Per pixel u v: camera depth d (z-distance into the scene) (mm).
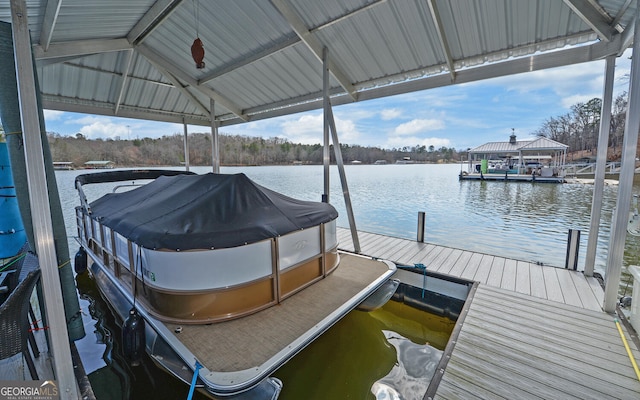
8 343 1546
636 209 2725
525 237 6887
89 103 5906
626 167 2582
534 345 2381
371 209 10625
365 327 3445
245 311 2410
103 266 3449
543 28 3012
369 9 3254
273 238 2520
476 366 2164
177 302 2281
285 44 4000
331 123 4125
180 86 5770
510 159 25359
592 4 2617
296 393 2504
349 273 3350
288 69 4691
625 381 1999
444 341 3260
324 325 2311
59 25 3109
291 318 2402
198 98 6559
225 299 2324
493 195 13781
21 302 1562
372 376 2703
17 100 2098
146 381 2547
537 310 2885
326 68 3934
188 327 2270
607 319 2725
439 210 10375
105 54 4762
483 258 4258
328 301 2680
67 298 2352
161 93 6246
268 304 2541
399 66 4051
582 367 2133
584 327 2607
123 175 5078
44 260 1612
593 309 2898
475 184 18172
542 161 28812
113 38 4102
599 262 5148
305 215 2943
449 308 3590
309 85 5027
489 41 3316
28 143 1584
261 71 4906
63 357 1640
